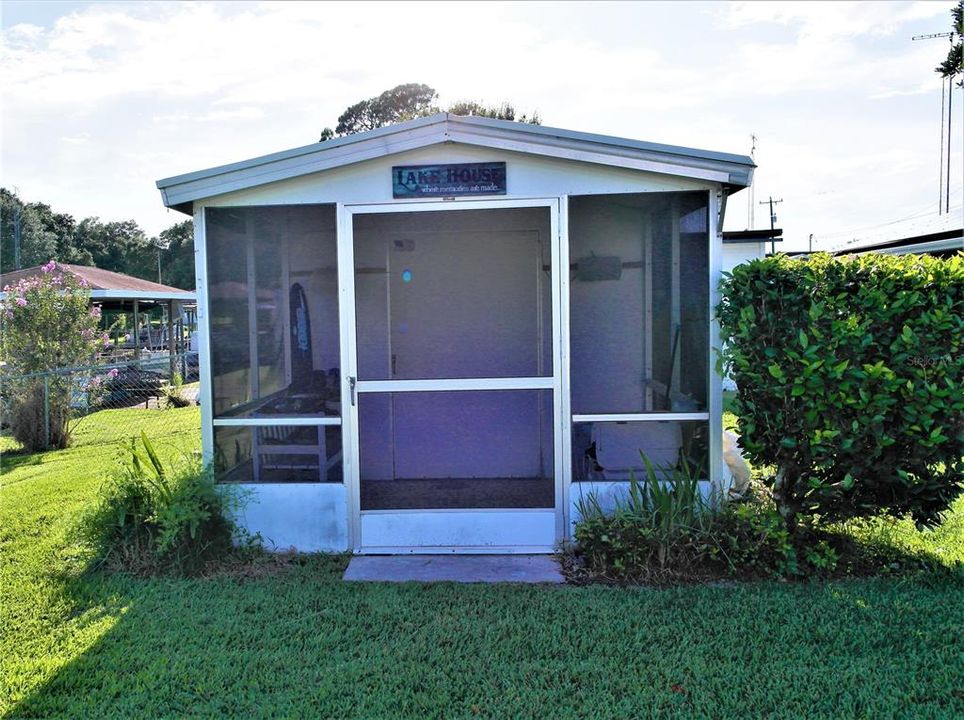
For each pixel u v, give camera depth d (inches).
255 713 97.0
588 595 136.5
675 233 163.0
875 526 159.9
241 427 170.9
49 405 326.0
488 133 157.8
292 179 163.5
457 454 203.3
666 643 115.1
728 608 128.1
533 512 166.2
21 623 127.0
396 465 203.3
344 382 166.1
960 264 140.6
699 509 151.3
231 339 170.4
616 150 155.9
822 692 99.7
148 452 165.3
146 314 978.1
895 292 139.0
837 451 141.0
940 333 135.8
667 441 167.2
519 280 199.9
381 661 110.6
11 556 163.9
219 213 168.2
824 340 139.4
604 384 166.1
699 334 163.3
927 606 127.7
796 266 144.9
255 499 168.2
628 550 145.9
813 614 125.0
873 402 135.3
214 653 114.6
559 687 102.0
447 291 200.5
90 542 154.6
